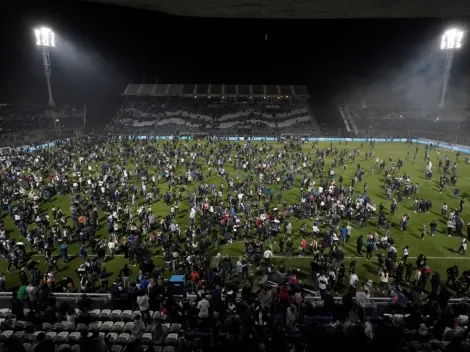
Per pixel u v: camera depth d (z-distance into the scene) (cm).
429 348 1527
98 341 1516
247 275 2634
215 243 3181
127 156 6172
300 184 4994
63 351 1317
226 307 1905
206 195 4288
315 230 3178
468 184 5000
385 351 1448
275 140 8519
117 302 1989
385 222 3525
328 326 1684
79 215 3506
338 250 2716
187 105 10406
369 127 9812
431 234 3481
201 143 7862
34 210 3747
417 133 9156
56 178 4591
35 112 9262
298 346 1501
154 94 10238
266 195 4294
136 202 4250
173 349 1516
